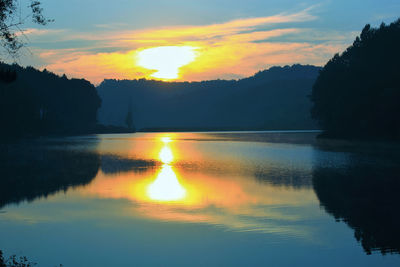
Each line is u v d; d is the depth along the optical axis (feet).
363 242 62.80
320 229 69.72
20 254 58.70
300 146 296.71
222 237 65.51
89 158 201.05
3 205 87.86
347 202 90.43
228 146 307.17
